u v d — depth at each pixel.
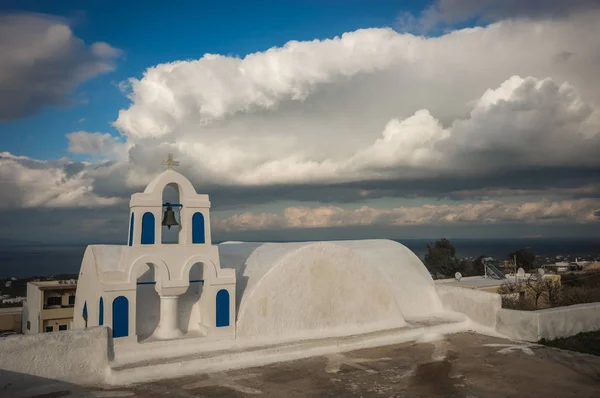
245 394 10.09
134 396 9.88
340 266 14.43
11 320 35.16
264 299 13.08
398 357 12.86
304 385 10.69
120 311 11.39
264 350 12.35
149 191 12.15
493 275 31.20
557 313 14.73
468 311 16.28
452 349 13.63
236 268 14.59
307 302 13.75
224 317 12.49
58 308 29.80
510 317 14.95
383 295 15.13
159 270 11.89
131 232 11.93
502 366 12.05
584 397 9.98
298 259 13.71
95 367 10.80
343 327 14.27
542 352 13.24
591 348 13.55
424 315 16.73
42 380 10.21
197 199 12.53
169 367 11.12
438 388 10.54
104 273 11.34
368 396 10.06
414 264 18.72
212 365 11.62
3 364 9.86
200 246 12.41
